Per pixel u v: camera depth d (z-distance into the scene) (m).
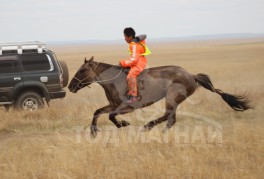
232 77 28.61
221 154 8.81
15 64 15.30
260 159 8.43
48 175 7.67
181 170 7.69
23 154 9.21
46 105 15.59
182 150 9.35
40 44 15.63
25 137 11.58
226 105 15.15
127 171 7.68
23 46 15.48
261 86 20.70
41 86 15.36
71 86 11.23
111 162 8.35
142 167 7.87
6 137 11.81
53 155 9.12
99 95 20.05
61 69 16.02
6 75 15.13
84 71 11.06
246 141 9.84
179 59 69.00
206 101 16.02
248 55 72.81
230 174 7.45
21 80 15.23
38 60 15.57
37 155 9.20
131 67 10.70
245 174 7.56
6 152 9.55
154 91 10.91
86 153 8.99
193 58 72.00
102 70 11.01
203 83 11.52
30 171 7.92
